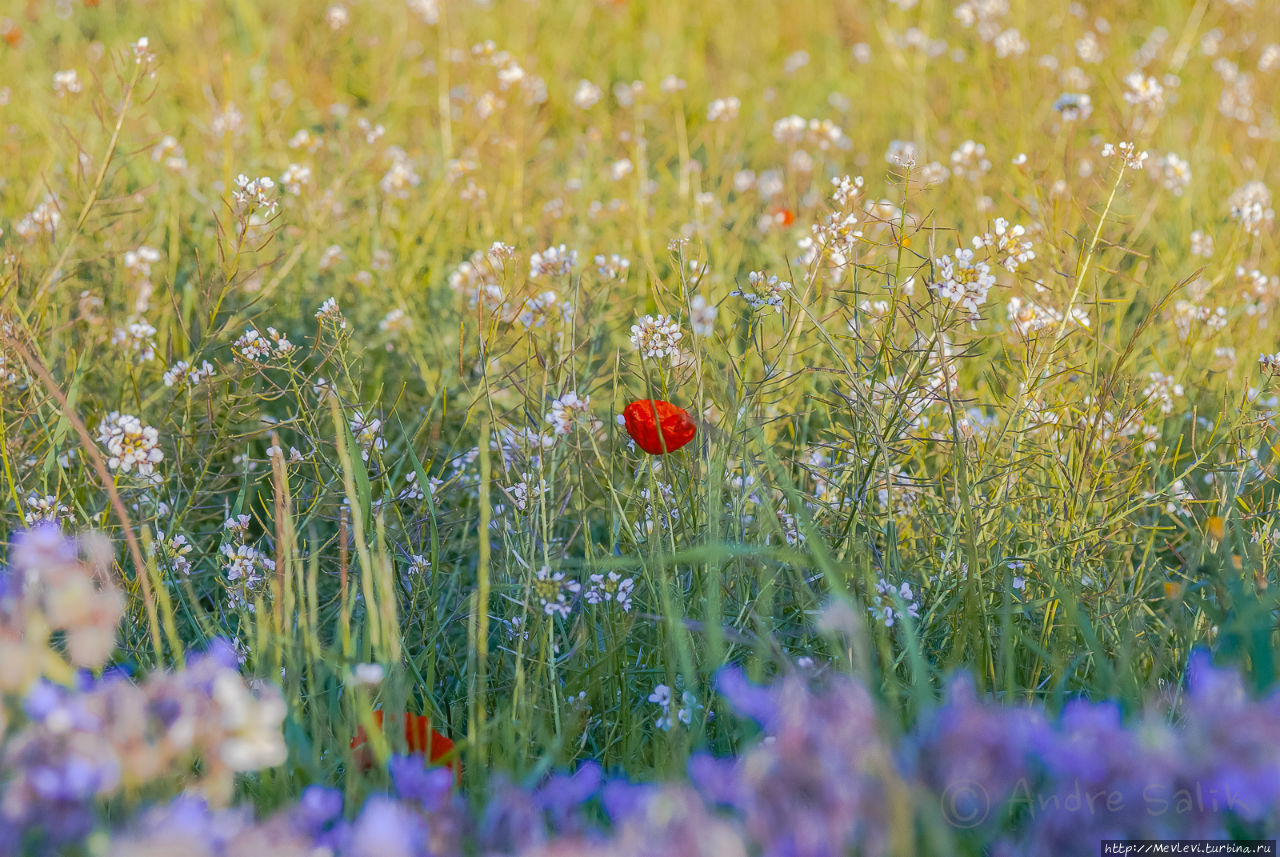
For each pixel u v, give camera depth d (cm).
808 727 308
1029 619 532
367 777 403
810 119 1333
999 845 340
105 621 347
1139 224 860
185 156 1059
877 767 306
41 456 627
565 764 448
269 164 1024
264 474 598
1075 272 647
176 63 1355
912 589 541
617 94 1380
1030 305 618
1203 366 757
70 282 764
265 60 1341
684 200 980
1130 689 436
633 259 874
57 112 1027
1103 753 312
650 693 516
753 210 1027
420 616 556
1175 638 496
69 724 312
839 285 659
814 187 1011
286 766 409
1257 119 1220
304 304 837
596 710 507
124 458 547
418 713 512
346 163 1000
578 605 543
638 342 562
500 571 565
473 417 702
